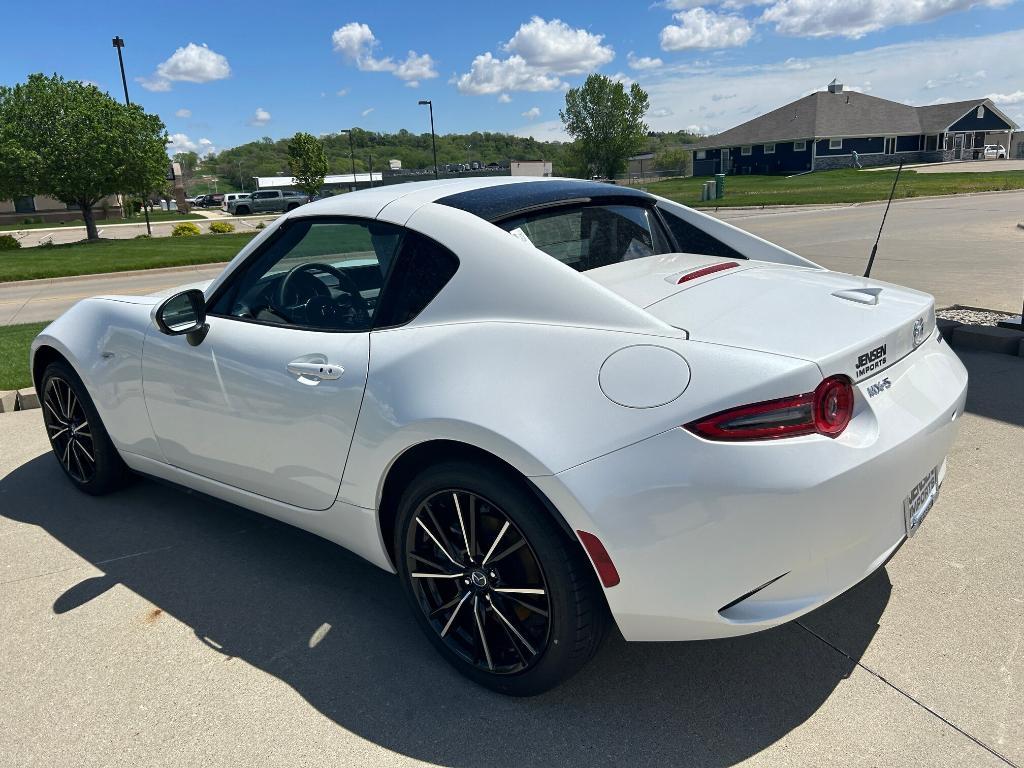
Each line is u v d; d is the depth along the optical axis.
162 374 3.24
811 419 1.96
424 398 2.30
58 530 3.73
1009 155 75.56
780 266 2.96
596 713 2.32
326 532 2.84
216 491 3.27
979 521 3.38
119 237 34.59
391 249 2.64
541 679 2.30
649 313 2.23
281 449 2.79
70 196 29.72
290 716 2.37
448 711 2.37
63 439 4.09
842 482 1.96
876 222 18.75
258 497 3.05
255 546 3.52
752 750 2.14
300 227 2.94
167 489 4.20
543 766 2.13
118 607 3.03
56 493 4.18
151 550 3.50
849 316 2.28
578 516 2.02
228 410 2.96
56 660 2.69
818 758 2.10
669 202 3.43
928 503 2.46
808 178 51.97
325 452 2.63
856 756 2.10
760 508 1.92
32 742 2.29
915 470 2.21
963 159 70.38
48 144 28.98
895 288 2.73
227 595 3.09
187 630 2.85
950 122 67.75
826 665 2.49
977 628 2.64
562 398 2.10
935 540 3.24
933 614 2.73
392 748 2.22
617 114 69.38
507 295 2.35
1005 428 4.46
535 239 2.63
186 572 3.29
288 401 2.71
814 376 1.96
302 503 2.85
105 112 29.69
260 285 3.01
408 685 2.50
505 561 2.30
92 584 3.21
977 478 3.81
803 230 17.58
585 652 2.22
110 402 3.58
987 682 2.37
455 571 2.42
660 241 3.23
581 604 2.15
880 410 2.14
